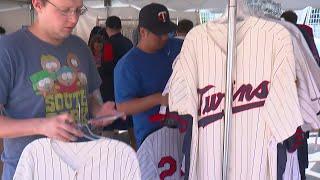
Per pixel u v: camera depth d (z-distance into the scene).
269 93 1.45
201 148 1.56
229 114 1.44
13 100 1.42
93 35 4.78
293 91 1.42
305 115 1.53
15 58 1.38
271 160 1.48
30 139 1.44
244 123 1.50
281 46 1.43
